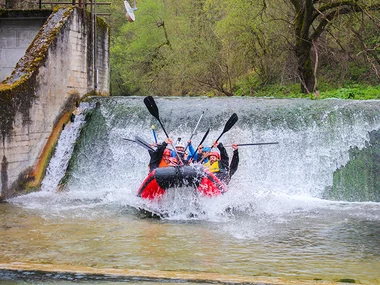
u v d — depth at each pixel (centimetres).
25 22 1711
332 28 2275
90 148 1441
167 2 3606
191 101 1514
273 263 728
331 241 859
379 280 655
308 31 2183
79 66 1572
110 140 1440
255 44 2536
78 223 978
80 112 1529
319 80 2350
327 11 2219
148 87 3631
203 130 1398
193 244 828
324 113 1341
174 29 3406
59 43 1461
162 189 1042
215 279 636
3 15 1689
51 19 1505
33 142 1336
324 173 1281
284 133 1339
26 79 1305
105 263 717
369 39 2317
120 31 4012
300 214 1065
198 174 1033
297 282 627
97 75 1694
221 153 1156
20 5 1855
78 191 1339
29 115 1319
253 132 1362
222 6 2647
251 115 1391
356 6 2017
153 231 918
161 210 1059
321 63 2420
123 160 1409
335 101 1415
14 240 842
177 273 662
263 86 2578
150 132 1420
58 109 1459
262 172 1320
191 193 1048
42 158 1376
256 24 2402
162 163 1109
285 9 2422
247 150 1338
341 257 764
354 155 1280
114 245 816
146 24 3606
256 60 2564
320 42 2269
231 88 2795
